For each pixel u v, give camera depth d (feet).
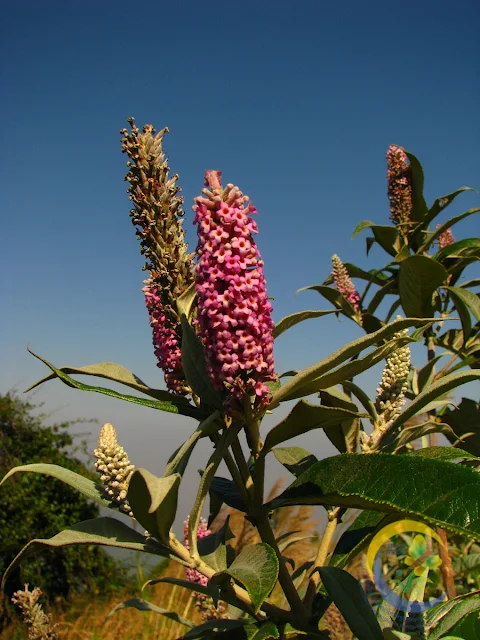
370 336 1.08
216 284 1.09
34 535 7.23
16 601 1.82
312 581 1.27
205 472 1.12
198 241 1.12
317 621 1.22
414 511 0.91
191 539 1.15
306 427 1.17
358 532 1.30
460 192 2.47
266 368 1.10
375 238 2.73
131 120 1.23
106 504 1.23
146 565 6.78
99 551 7.17
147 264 1.29
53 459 7.83
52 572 7.06
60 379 1.20
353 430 1.51
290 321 1.31
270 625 1.08
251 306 1.07
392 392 1.48
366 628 1.06
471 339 2.47
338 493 1.03
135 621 5.02
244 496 1.23
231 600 1.20
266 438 1.19
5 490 7.33
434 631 1.21
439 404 1.66
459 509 0.88
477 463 1.59
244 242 1.07
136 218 1.24
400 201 2.72
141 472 0.94
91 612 6.23
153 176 1.22
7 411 7.97
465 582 2.67
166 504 1.01
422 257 2.12
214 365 1.10
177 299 1.23
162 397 1.30
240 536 4.01
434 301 2.59
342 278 2.70
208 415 1.23
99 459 1.19
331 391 1.41
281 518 4.17
